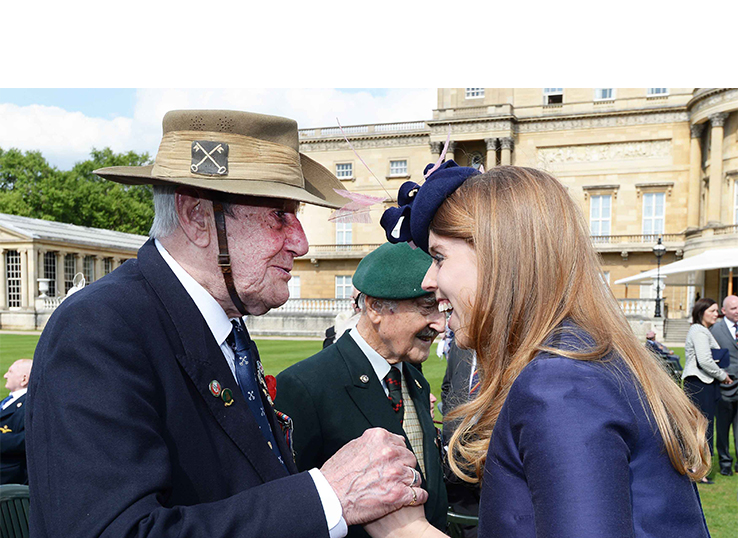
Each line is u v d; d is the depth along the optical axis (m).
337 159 37.22
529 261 1.09
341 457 1.21
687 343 6.34
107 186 54.88
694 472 1.00
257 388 1.57
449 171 1.26
